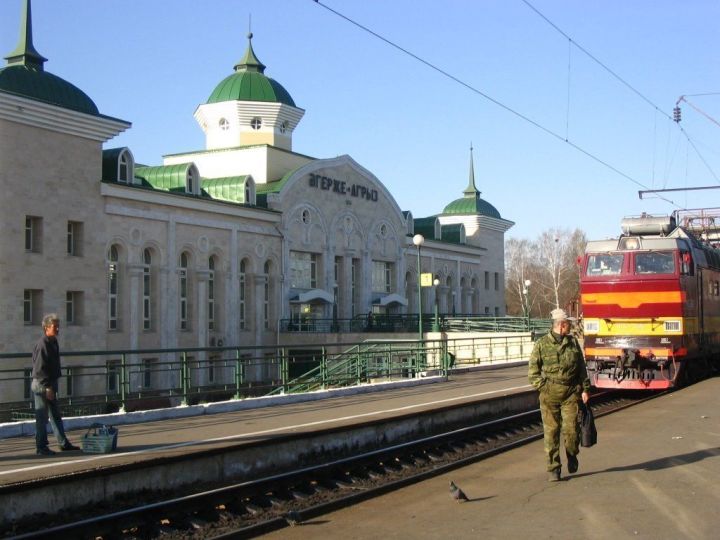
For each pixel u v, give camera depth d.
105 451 12.01
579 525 9.02
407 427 17.16
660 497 10.19
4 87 35.56
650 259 22.78
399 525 9.52
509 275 117.06
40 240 36.22
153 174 45.41
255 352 48.06
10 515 9.32
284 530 9.56
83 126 37.62
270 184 52.66
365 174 58.44
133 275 40.38
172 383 42.03
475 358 40.72
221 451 12.29
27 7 39.38
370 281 58.62
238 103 55.69
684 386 25.17
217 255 45.84
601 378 23.08
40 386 11.95
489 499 10.60
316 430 14.37
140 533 9.52
